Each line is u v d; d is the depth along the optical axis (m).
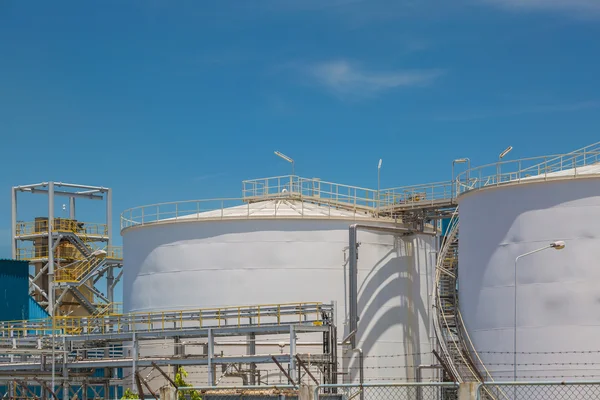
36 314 75.31
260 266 59.09
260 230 59.41
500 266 52.69
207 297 59.53
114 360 55.69
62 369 57.44
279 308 54.00
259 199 65.38
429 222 67.94
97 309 78.81
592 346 49.00
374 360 59.56
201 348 59.19
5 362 62.28
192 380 58.16
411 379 61.09
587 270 49.72
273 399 37.00
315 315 58.03
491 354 52.44
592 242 49.88
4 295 73.69
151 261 62.06
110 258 79.94
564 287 50.06
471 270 54.59
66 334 60.88
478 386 22.55
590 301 49.41
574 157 54.31
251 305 57.59
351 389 56.09
